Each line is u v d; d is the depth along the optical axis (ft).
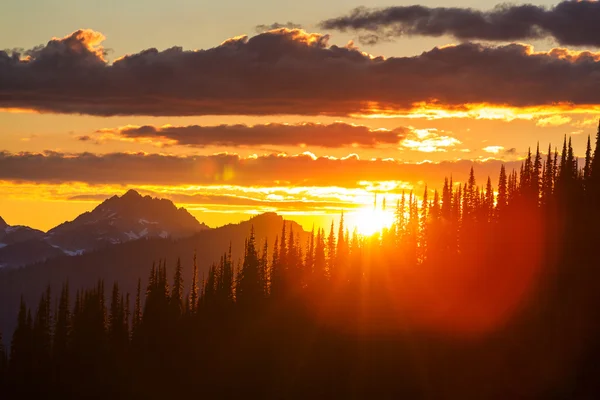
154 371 577.84
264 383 507.30
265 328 556.92
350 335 501.15
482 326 451.12
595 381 361.92
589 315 406.00
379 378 447.42
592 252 452.35
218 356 554.05
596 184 495.82
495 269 495.41
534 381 383.04
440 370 428.97
